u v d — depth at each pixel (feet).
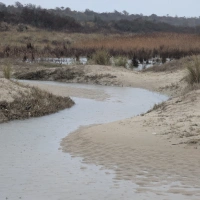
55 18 334.03
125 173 31.94
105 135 45.03
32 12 332.19
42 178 31.42
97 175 31.76
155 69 123.24
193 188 28.30
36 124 54.49
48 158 37.29
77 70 116.06
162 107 62.13
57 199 27.04
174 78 101.76
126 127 48.78
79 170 33.24
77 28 331.57
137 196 27.07
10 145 42.63
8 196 27.78
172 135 43.06
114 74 110.52
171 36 215.31
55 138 46.01
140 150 38.32
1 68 116.16
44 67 132.98
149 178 30.58
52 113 63.31
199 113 53.47
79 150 39.81
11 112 58.23
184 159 34.96
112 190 28.35
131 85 102.42
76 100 77.92
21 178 31.48
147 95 86.43
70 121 57.06
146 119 52.65
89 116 61.36
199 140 40.14
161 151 37.70
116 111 66.23
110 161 35.40
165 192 27.63
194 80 85.56
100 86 102.63
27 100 62.59
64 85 102.06
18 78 117.50
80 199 26.94
